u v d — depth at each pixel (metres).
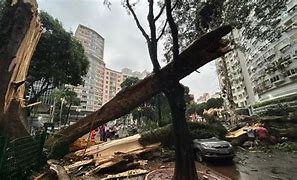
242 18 8.66
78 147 11.41
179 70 6.42
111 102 8.56
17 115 7.48
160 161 9.97
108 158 9.12
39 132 7.71
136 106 8.39
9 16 8.84
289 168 8.08
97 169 7.74
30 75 20.50
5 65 7.46
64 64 21.55
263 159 10.10
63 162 9.02
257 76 47.38
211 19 8.66
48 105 47.66
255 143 14.23
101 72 95.56
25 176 5.96
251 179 6.80
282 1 8.57
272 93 42.12
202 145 9.80
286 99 33.06
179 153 5.77
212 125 14.73
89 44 94.25
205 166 8.88
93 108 87.38
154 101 30.73
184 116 6.11
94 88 88.69
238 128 17.58
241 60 59.56
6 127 6.95
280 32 10.38
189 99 34.72
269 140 14.39
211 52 6.83
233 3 8.60
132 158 8.76
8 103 7.33
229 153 9.42
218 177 6.76
